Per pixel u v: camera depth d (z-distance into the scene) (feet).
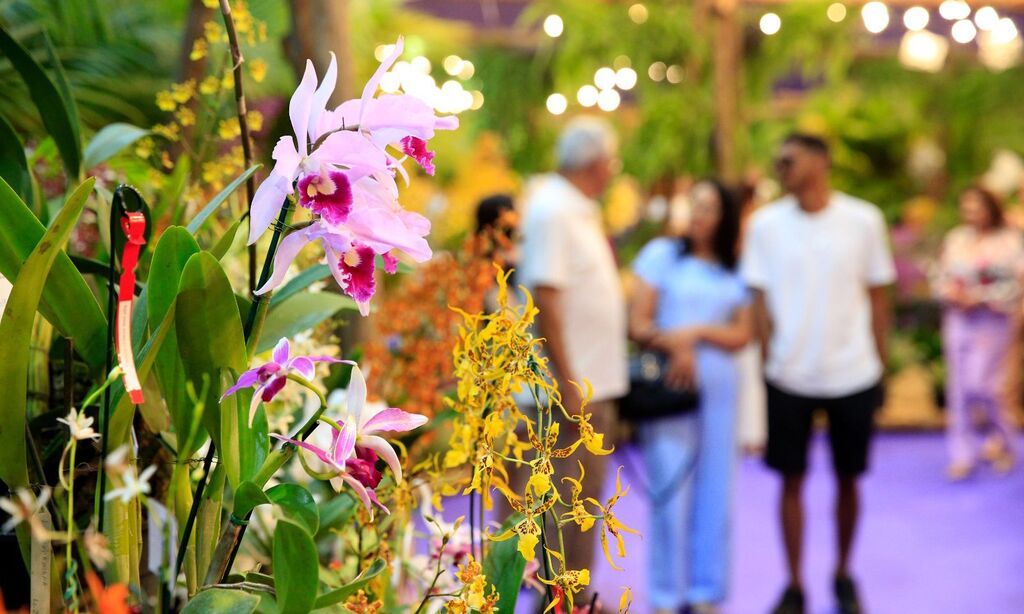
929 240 35.60
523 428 12.44
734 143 29.89
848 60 32.07
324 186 3.76
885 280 16.66
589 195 13.70
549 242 13.03
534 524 4.10
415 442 6.14
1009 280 26.25
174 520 4.25
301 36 8.34
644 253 16.28
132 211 3.95
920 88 40.06
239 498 3.83
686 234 16.31
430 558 5.21
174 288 3.94
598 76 29.81
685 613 15.96
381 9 16.52
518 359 4.34
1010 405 28.14
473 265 6.82
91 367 4.21
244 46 5.71
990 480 25.91
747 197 23.68
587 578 4.12
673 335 15.39
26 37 7.88
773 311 16.75
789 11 29.89
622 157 30.07
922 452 29.48
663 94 29.71
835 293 16.46
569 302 13.28
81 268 4.91
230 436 3.91
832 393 16.49
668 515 15.49
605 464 13.15
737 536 21.35
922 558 19.63
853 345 16.52
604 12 29.30
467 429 4.63
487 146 31.53
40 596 3.78
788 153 16.47
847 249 16.43
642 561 19.13
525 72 32.17
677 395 15.33
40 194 5.27
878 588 17.94
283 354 3.84
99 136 5.69
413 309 6.66
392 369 6.50
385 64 3.92
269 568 5.16
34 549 3.78
